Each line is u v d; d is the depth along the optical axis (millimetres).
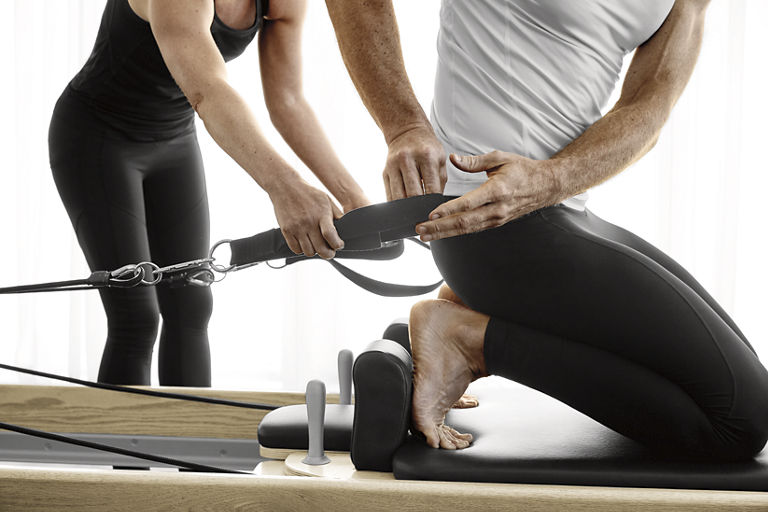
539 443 888
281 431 1012
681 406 852
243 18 1290
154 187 1484
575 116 917
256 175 904
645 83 972
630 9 912
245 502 750
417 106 834
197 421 1258
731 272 2670
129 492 751
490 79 889
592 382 882
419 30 2730
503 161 779
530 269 874
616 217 2756
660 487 797
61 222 2885
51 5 2770
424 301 958
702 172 2715
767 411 838
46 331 2889
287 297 2734
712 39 2672
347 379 1149
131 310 1404
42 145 2820
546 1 869
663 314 844
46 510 753
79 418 1271
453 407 1086
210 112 999
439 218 744
